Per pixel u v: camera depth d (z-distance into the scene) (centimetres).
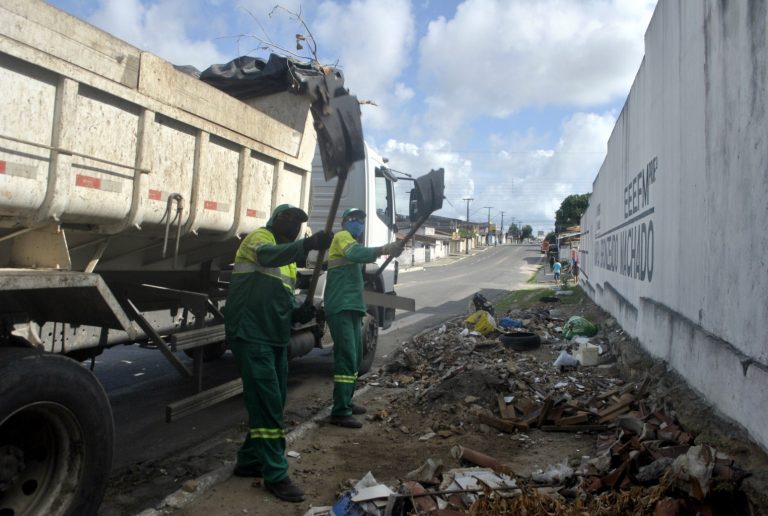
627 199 996
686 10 591
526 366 774
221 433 552
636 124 910
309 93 381
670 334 600
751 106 395
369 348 796
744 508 317
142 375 759
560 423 539
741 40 418
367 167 855
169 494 411
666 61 688
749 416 376
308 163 616
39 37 305
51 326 418
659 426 457
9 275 292
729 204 438
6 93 294
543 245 5878
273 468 405
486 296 2191
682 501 323
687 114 577
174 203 423
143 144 385
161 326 541
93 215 359
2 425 287
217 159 470
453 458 467
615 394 591
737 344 414
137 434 545
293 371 818
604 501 343
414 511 351
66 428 315
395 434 550
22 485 312
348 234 581
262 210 543
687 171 572
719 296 458
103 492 337
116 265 465
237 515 379
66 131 327
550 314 1397
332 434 548
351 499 366
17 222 321
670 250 640
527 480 410
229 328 419
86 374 320
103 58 347
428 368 811
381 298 727
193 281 580
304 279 748
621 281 1056
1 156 293
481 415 555
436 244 7450
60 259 338
